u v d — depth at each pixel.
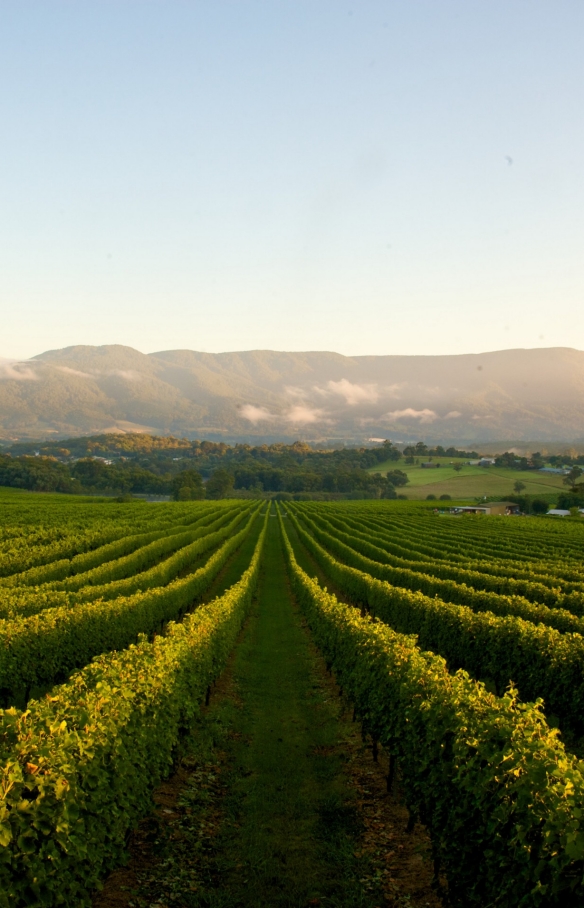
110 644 20.64
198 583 33.75
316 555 55.53
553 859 6.84
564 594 26.83
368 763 14.12
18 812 7.23
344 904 8.87
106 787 8.85
